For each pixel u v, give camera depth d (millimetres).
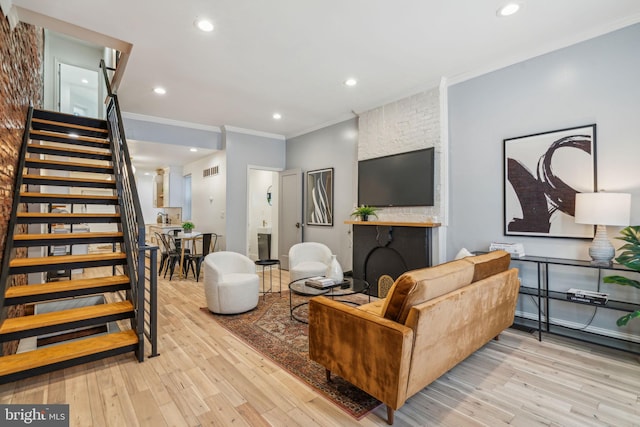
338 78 3957
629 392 2102
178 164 8281
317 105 4914
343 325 2010
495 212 3600
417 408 1930
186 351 2695
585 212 2691
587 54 2973
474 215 3777
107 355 2402
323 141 6000
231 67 3654
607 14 2705
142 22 2801
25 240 2779
